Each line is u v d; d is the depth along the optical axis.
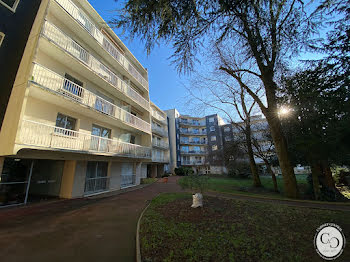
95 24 11.71
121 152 11.80
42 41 7.07
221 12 3.10
